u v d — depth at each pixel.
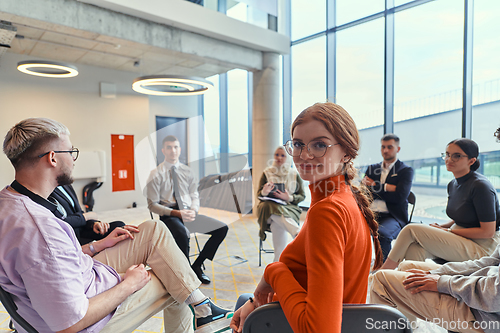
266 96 2.64
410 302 1.06
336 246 0.47
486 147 3.09
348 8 3.52
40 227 0.75
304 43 3.55
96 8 2.98
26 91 2.44
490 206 1.45
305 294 0.50
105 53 3.41
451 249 1.53
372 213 0.65
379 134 3.14
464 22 3.08
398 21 3.34
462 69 3.15
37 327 0.79
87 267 0.92
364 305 0.54
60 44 3.04
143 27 3.28
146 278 1.01
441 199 3.42
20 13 2.57
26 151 0.81
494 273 0.90
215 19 3.32
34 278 0.72
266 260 2.21
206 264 2.08
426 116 3.33
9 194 0.80
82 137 2.34
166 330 1.21
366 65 3.40
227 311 1.29
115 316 0.94
